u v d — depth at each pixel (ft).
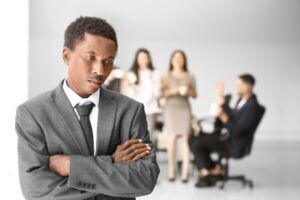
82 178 3.94
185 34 33.40
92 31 3.92
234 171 22.93
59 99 4.20
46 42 28.43
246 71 33.91
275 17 33.60
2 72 9.12
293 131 34.24
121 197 4.28
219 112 18.39
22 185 4.14
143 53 18.65
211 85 33.65
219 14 33.27
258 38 33.78
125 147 4.19
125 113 4.38
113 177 4.00
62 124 4.13
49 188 4.01
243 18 33.45
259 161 26.11
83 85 4.04
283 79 34.06
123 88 18.72
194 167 22.21
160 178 20.30
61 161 4.00
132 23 32.81
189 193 17.60
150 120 18.66
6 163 8.91
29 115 4.11
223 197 17.03
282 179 20.88
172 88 18.78
